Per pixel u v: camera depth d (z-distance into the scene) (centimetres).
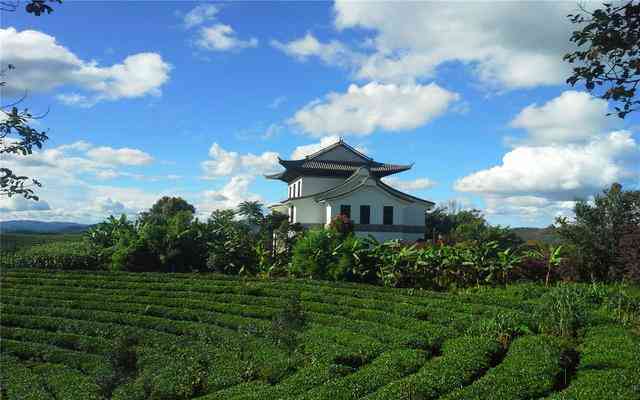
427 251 3002
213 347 1834
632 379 1084
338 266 3130
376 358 1549
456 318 1967
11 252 4331
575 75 698
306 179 5938
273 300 2520
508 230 4038
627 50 661
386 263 3075
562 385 1225
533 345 1432
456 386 1184
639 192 2491
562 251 2669
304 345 1728
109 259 3950
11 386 1532
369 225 5181
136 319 2241
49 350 1870
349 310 2206
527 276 2770
